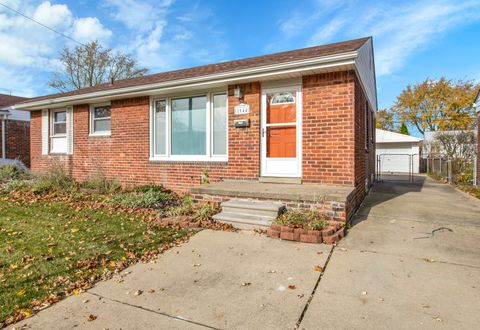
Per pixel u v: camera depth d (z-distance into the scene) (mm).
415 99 33375
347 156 5961
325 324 2393
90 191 8539
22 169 11234
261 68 6223
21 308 2643
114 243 4371
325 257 3777
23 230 4992
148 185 8281
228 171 7246
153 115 8469
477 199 7602
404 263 3566
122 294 2922
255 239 4520
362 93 7598
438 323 2379
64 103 9711
